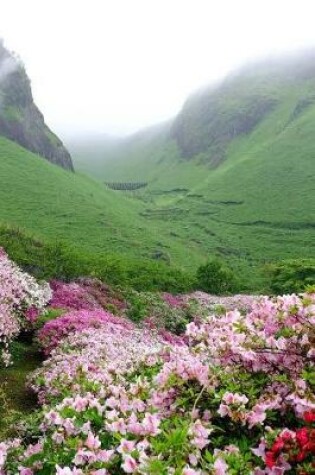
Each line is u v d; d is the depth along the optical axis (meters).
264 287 53.06
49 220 97.31
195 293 40.53
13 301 15.69
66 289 23.25
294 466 4.68
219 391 5.95
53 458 5.71
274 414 5.54
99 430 6.04
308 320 6.26
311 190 154.50
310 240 124.81
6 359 13.73
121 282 30.25
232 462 4.88
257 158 194.75
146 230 110.38
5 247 25.02
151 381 7.17
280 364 6.15
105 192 168.25
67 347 14.30
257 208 153.25
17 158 128.88
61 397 10.04
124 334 16.80
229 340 6.27
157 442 5.05
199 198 174.50
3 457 5.91
